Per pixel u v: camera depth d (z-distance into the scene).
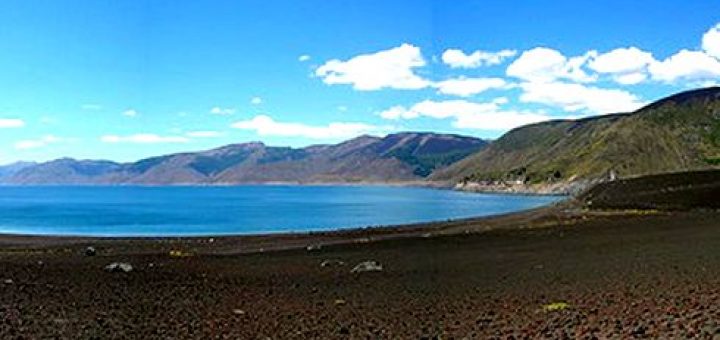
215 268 35.62
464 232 64.62
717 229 48.22
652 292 20.34
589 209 91.75
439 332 16.98
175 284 27.31
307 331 17.69
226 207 195.00
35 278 27.14
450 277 29.19
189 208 189.12
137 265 36.88
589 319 16.58
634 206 87.06
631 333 14.24
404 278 29.53
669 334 13.73
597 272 27.75
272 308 21.58
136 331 17.22
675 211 77.81
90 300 21.62
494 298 22.28
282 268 35.62
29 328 16.58
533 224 72.25
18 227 110.00
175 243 66.38
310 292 25.53
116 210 176.25
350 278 30.22
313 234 75.81
